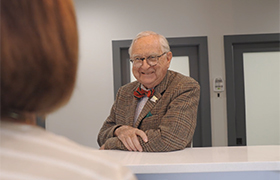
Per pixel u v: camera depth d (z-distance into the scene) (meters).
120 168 0.34
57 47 0.33
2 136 0.32
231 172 1.12
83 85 3.29
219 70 3.25
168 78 1.57
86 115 3.29
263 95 3.33
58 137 0.35
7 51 0.31
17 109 0.34
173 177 1.13
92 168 0.32
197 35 3.26
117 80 3.27
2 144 0.31
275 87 3.32
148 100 1.53
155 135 1.37
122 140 1.40
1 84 0.32
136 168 1.09
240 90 3.33
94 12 3.30
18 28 0.32
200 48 3.25
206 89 3.24
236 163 1.08
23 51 0.32
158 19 3.27
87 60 3.30
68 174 0.31
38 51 0.32
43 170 0.30
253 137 3.32
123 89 1.72
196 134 3.30
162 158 1.19
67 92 0.36
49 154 0.32
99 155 0.35
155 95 1.53
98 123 3.28
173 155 1.26
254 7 3.24
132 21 3.28
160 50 1.52
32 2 0.33
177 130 1.37
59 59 0.34
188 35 3.26
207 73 3.24
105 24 3.29
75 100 3.29
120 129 1.49
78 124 3.29
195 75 3.35
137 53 1.52
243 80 3.33
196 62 3.35
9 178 0.29
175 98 1.48
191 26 3.26
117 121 1.69
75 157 0.33
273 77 3.33
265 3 3.23
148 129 1.51
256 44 3.31
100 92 3.29
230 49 3.23
